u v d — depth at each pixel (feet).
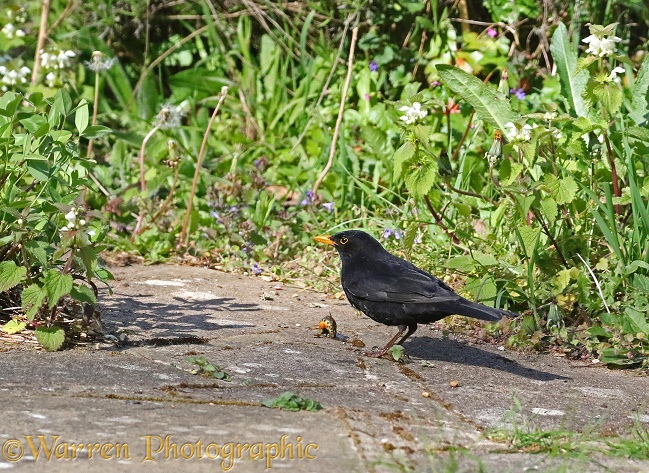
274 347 32.53
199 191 51.37
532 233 35.29
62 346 30.37
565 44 42.57
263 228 47.09
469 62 55.93
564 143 38.96
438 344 35.12
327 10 59.47
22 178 33.76
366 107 55.57
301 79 59.31
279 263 45.65
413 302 32.07
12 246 30.91
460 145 46.32
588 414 27.43
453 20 57.62
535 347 35.12
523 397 28.86
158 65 62.64
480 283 36.63
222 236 47.26
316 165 53.26
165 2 61.98
